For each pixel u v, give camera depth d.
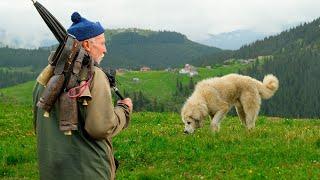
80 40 5.26
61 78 4.91
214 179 10.82
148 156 13.30
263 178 10.51
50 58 5.14
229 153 13.04
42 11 5.04
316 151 12.77
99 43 5.38
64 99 4.88
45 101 4.89
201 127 18.30
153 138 15.53
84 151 5.03
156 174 11.55
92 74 5.01
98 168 5.09
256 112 18.45
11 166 13.44
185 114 17.92
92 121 4.92
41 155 5.11
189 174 11.55
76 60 4.95
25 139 17.27
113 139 16.03
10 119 22.41
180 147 14.11
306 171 10.78
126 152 13.59
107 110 4.98
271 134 15.73
